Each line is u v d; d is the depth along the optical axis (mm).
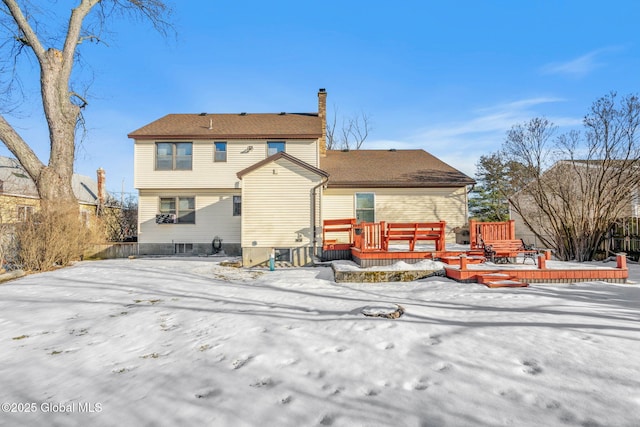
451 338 4648
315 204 14141
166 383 3656
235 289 8844
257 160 18562
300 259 14023
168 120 20422
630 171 13359
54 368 4164
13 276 11227
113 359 4414
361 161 20953
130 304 7332
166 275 11234
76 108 17281
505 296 7180
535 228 19047
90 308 7000
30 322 6098
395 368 3797
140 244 18391
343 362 4000
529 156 16609
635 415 2814
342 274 9922
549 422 2750
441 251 11305
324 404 3115
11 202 15352
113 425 2934
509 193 23391
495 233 11547
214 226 18688
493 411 2922
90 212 23625
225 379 3691
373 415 2914
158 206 18625
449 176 18688
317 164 18531
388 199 18312
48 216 13336
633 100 13398
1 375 3994
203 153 18516
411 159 21156
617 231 14250
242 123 20094
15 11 15383
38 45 16016
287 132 18609
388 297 7543
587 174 14188
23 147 15578
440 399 3133
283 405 3125
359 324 5383
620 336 4590
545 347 4242
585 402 3021
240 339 4910
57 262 13875
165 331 5469
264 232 14086
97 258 17438
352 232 14156
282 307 6785
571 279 8930
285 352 4355
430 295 7602
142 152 18391
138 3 18766
